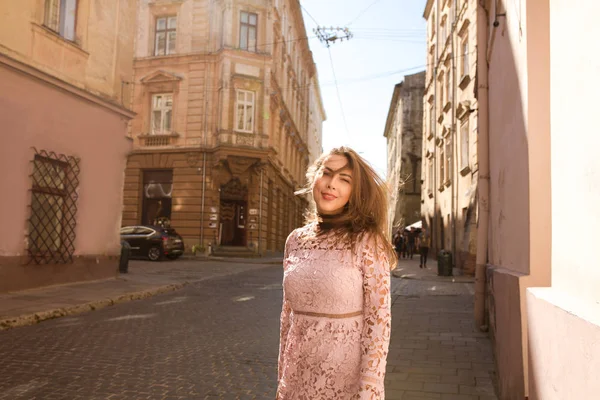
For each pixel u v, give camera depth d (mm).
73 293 10258
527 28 3551
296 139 39469
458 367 5449
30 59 10414
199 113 26875
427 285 14477
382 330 1771
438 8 25250
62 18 11508
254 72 27000
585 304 2172
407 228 34281
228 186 27078
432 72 27281
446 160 22938
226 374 5172
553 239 2744
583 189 2197
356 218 1917
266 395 4531
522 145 3781
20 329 7145
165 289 12086
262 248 27562
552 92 2777
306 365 1829
